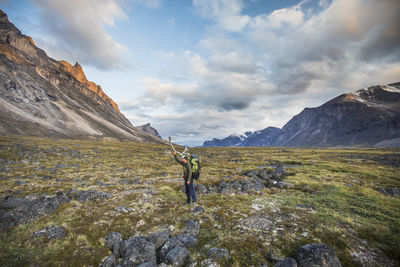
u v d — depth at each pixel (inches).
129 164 1379.2
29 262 206.7
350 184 707.4
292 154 3198.8
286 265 192.7
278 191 592.7
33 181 691.4
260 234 263.9
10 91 7642.7
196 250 236.8
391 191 691.4
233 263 206.7
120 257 233.1
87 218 328.5
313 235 258.8
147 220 321.1
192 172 398.0
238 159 2193.7
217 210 361.4
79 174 885.2
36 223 302.2
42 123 7130.9
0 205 378.3
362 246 242.1
